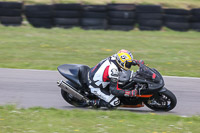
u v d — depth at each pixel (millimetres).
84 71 23391
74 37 52531
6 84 28875
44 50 44281
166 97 22266
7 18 57469
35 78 30969
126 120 19406
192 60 41062
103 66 21641
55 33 54781
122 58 21062
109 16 58094
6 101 24609
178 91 28109
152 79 21328
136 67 36656
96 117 19859
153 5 57219
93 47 46562
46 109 22016
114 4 57625
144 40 52156
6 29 55906
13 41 48781
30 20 57906
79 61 38750
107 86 22375
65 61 38688
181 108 24000
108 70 21188
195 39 54031
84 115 20234
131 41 51156
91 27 57625
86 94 23156
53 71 33812
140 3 60000
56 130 17125
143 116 20375
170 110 23250
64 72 23109
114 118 19906
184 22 57719
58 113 20688
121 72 22078
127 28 57969
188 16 57750
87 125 18094
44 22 57719
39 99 25422
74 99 24094
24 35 52750
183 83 30438
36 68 35125
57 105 24281
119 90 21125
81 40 50719
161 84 21328
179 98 26344
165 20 58469
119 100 22078
